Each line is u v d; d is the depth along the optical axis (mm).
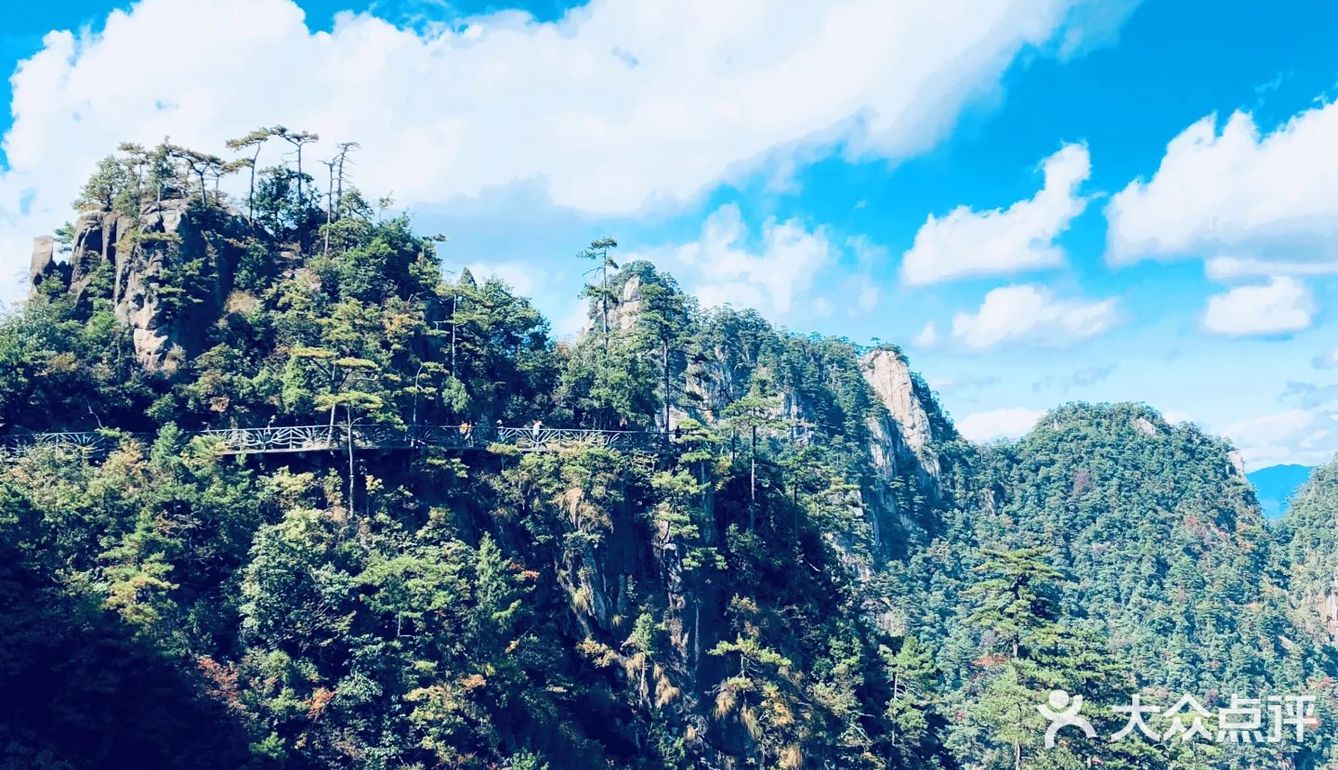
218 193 88812
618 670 76688
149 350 74312
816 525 102625
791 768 79500
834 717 84000
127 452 62375
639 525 82875
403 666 60938
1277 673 182125
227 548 60562
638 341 98188
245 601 58281
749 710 80875
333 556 63312
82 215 82000
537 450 81625
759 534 93062
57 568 50281
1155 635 193000
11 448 64125
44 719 47125
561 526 78250
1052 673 80438
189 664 52688
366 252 85812
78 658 47031
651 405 97812
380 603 62125
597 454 79438
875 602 146250
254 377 75562
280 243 92250
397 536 69062
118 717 48750
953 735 119188
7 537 48281
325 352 72000
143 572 53125
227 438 69750
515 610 67938
